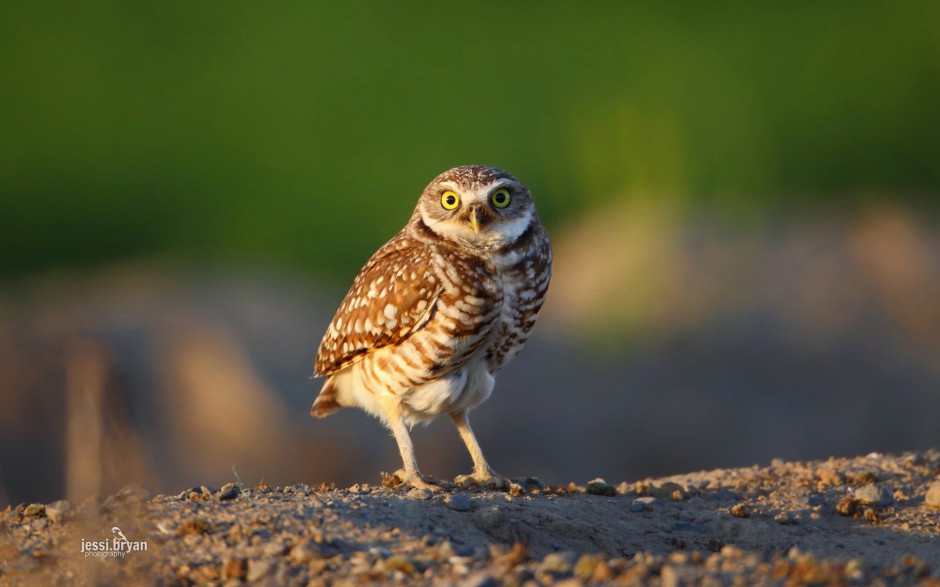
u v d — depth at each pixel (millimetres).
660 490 7148
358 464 13453
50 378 13844
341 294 18109
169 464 13102
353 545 5363
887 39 24719
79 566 5203
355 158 21922
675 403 14969
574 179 20766
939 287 16359
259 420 13602
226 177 21875
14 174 22078
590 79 22984
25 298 17094
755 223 18297
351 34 24297
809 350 15641
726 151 20516
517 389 15141
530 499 6621
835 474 7426
